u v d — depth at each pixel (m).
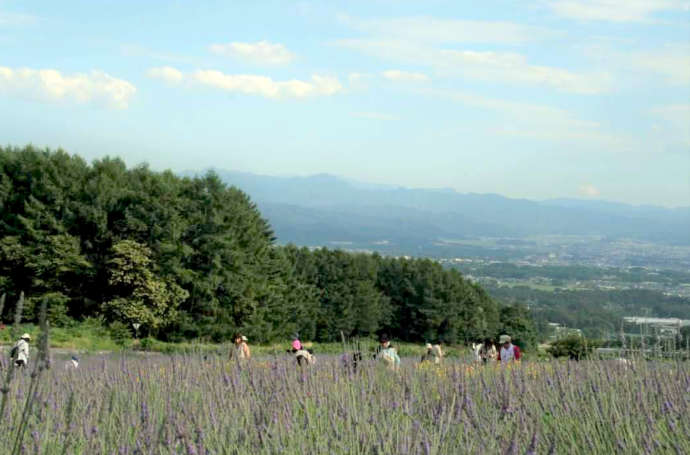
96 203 52.09
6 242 49.25
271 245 67.06
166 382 7.62
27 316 46.47
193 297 54.09
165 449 5.02
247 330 56.34
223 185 56.59
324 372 7.66
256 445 5.25
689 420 5.79
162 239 52.03
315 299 75.88
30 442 4.86
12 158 52.78
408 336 90.38
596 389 6.68
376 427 5.16
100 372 7.82
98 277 52.09
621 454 5.20
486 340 11.36
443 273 90.75
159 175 57.50
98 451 5.21
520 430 5.29
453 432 5.28
